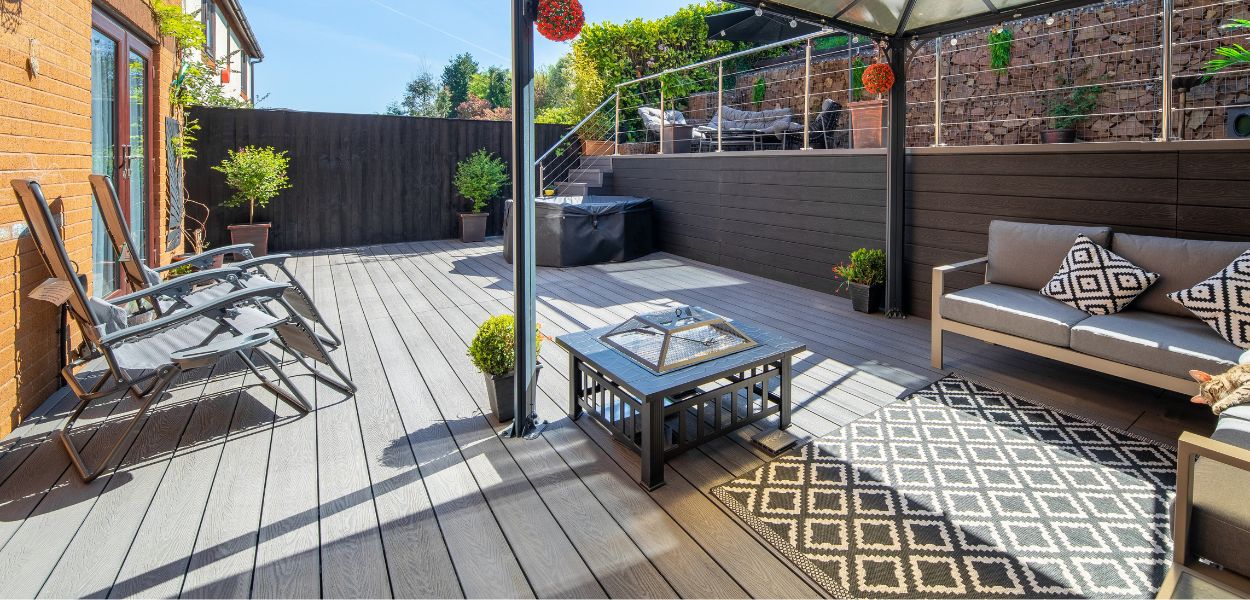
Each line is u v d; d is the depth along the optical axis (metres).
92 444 2.61
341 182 8.86
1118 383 3.35
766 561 1.90
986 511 2.15
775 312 5.07
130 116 5.09
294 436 2.72
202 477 2.36
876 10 4.13
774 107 8.70
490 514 2.14
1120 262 3.23
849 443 2.68
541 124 10.40
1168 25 3.47
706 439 2.60
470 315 4.89
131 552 1.91
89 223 3.70
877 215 5.30
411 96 26.39
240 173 7.51
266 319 3.22
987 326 3.39
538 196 9.12
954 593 1.75
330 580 1.80
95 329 2.46
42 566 1.84
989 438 2.71
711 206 7.34
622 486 2.33
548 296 5.67
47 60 3.13
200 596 1.73
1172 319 3.04
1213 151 3.30
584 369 2.85
